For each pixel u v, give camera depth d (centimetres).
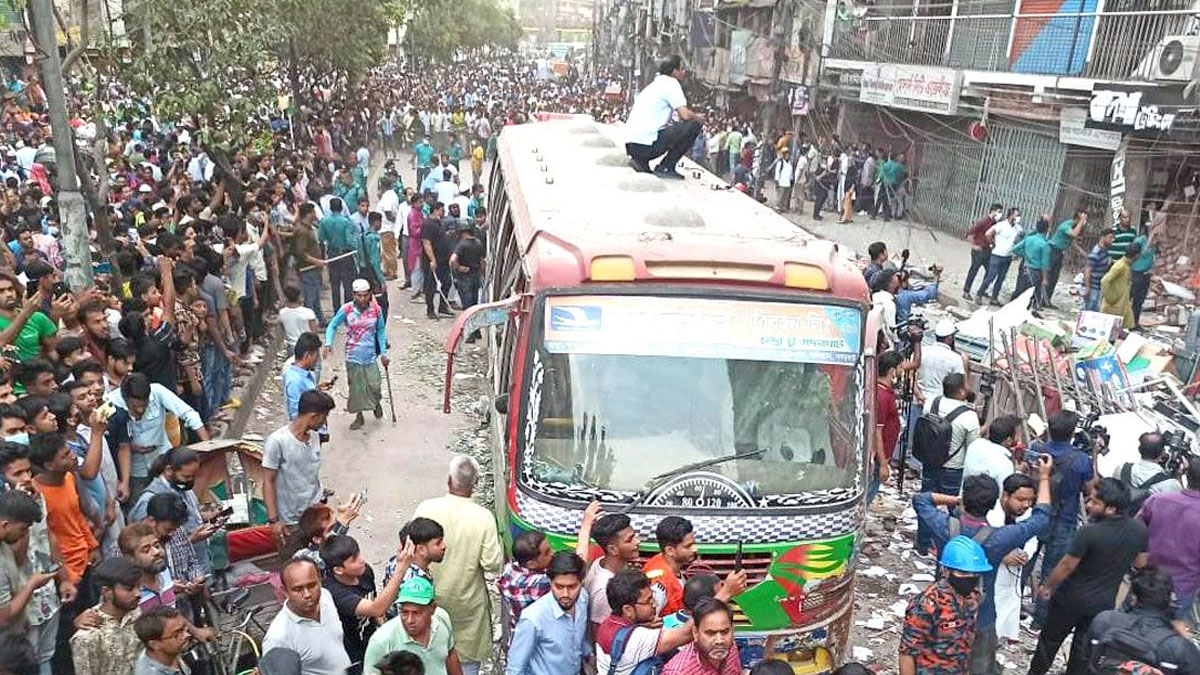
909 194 2553
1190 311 1590
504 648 656
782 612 586
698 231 678
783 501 581
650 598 488
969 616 532
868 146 2614
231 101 1288
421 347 1442
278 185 1534
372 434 1112
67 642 566
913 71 2288
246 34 1279
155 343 802
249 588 609
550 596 497
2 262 1030
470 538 578
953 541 536
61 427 593
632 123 962
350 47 2573
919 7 2464
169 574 545
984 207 2267
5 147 1977
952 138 2384
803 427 599
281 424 1130
